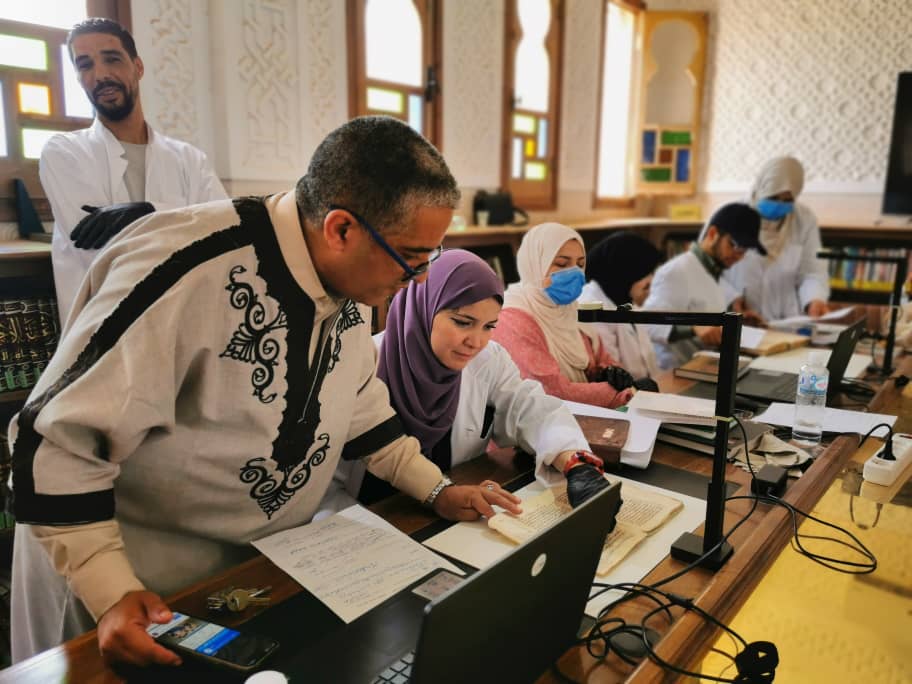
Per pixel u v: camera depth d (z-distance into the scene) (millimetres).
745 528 1179
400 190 864
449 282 1428
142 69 2293
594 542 829
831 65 5297
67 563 863
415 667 620
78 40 2150
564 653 859
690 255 3025
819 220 5488
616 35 5543
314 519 1396
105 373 848
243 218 947
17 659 1214
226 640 827
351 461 1491
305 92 3193
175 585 1103
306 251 955
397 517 1212
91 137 2254
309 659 826
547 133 4840
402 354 1494
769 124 5598
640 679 787
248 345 965
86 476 867
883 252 4949
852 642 954
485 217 4141
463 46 4012
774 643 932
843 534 1211
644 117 5781
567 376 2066
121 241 935
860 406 1946
